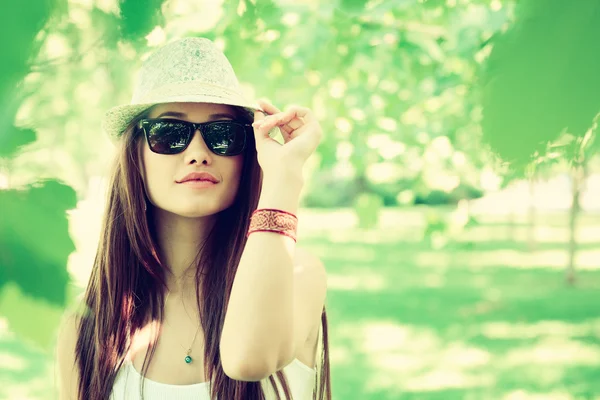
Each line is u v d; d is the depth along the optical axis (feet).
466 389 27.14
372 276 58.59
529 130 2.50
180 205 5.60
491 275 57.52
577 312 41.65
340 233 96.84
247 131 5.85
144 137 5.80
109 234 6.01
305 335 5.49
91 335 5.92
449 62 15.34
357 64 18.53
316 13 16.72
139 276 6.02
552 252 72.38
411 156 19.25
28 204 2.94
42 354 2.80
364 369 30.60
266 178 5.10
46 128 3.51
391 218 112.16
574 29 2.47
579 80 2.45
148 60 6.02
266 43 15.93
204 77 5.81
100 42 3.92
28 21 3.16
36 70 3.30
